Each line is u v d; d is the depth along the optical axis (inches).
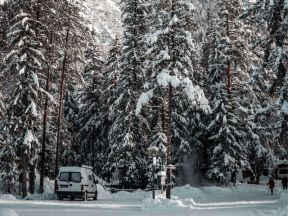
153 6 1121.4
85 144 2160.4
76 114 2203.5
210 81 1947.6
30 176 1456.7
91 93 2121.1
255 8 973.2
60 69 1533.0
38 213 733.3
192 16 1122.7
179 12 1108.5
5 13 1414.9
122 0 1701.5
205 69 2005.4
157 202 936.3
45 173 1745.8
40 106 1354.6
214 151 1818.4
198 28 1147.3
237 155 1824.6
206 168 2027.6
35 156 1423.5
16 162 1482.5
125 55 1678.2
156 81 1120.2
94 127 2121.1
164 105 1263.5
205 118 1926.7
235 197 1373.0
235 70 1857.8
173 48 1103.0
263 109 1009.5
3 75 1314.0
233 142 1820.9
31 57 1294.3
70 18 1503.4
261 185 2007.9
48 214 717.9
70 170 1196.5
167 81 1071.0
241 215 700.0
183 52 1111.0
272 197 1347.2
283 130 967.0
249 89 1839.3
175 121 1819.6
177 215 719.1
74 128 2209.6
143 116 1679.4
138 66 1663.4
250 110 1871.3
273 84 1006.4
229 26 1844.2
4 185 1469.0
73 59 1545.3
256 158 1951.3
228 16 1838.1
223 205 964.0
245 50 1820.9
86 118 2145.7
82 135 2150.6
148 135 1683.1
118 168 1660.9
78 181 1181.7
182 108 1792.6
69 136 1753.2
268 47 991.6
